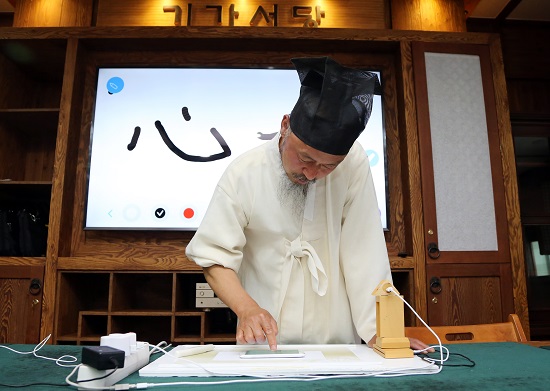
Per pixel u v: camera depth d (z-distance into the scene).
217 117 2.55
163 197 2.48
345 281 1.15
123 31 2.55
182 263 2.28
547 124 3.21
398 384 0.71
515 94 3.20
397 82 2.66
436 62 2.55
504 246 2.39
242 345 1.02
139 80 2.58
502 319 2.31
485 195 2.43
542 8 3.10
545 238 3.18
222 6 2.85
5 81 2.71
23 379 0.76
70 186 2.46
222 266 1.08
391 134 2.64
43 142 2.94
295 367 0.78
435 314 2.29
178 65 2.60
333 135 0.92
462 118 2.50
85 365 0.71
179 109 2.55
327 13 2.86
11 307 2.27
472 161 2.46
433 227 2.37
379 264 1.11
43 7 2.85
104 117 2.54
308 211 1.12
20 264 2.29
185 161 2.51
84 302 2.59
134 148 2.52
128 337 0.80
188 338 2.28
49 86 3.01
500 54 2.60
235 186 1.12
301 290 1.12
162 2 2.85
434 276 2.32
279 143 1.14
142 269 2.27
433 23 2.88
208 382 0.71
